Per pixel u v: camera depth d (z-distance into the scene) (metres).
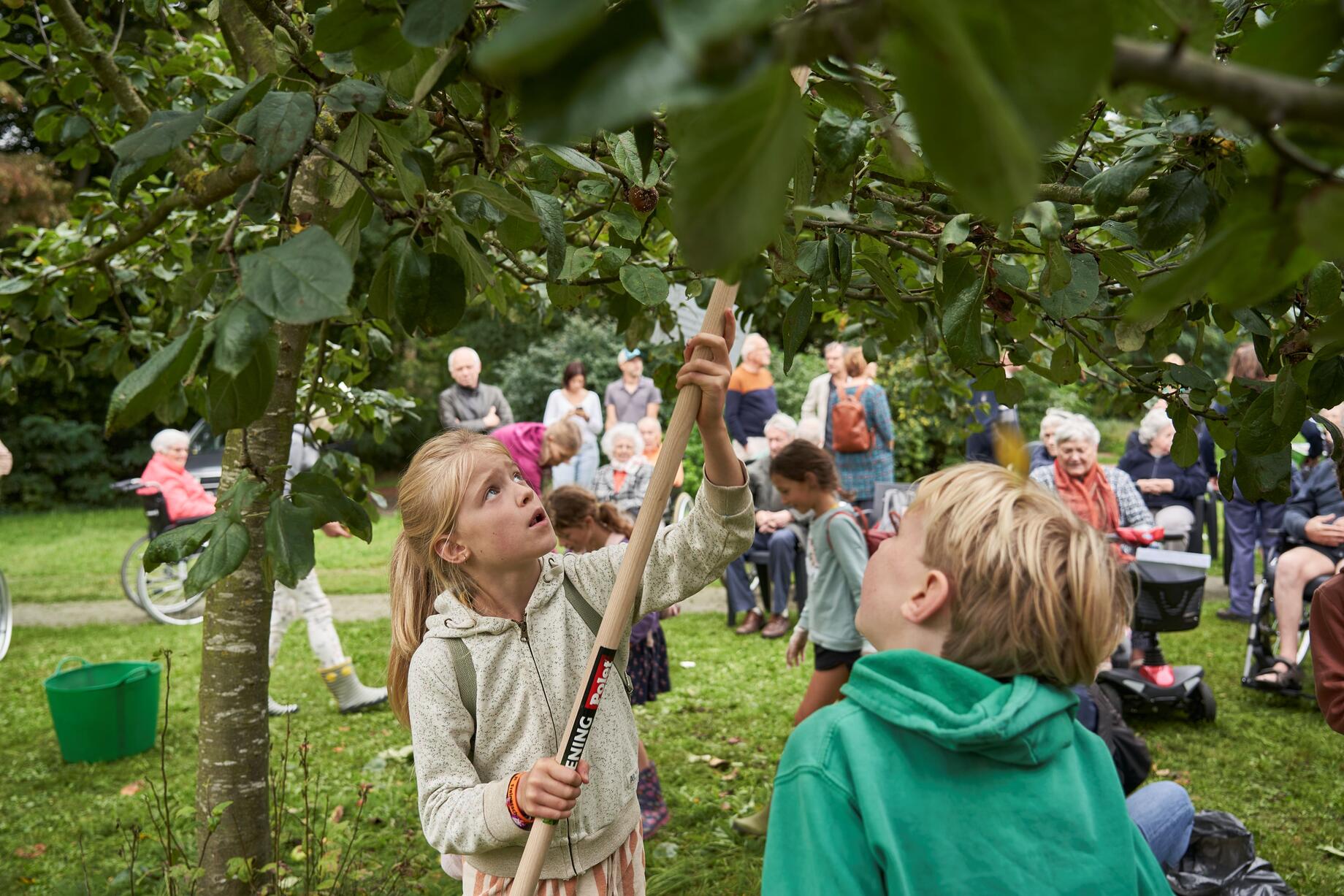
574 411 8.66
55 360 3.69
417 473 1.84
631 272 1.75
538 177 1.64
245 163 2.05
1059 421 5.07
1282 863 3.56
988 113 0.30
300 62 1.17
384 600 8.34
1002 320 2.05
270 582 1.41
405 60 0.93
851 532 3.81
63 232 3.65
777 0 0.31
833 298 2.24
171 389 0.79
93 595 8.82
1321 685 2.22
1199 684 4.98
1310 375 1.41
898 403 11.96
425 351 16.61
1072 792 1.17
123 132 3.29
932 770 1.14
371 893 3.14
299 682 5.96
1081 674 1.18
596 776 1.77
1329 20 0.40
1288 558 5.27
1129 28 0.51
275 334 0.81
